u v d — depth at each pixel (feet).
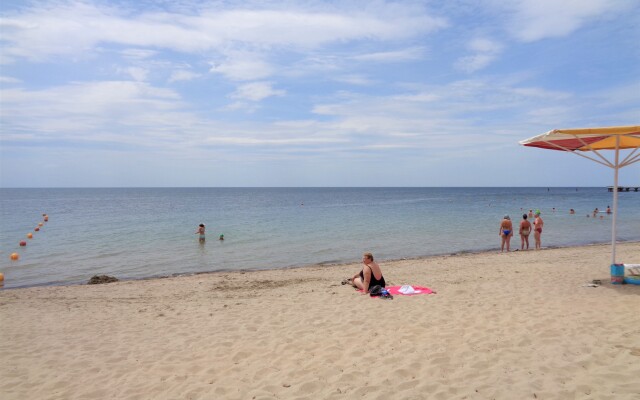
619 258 45.42
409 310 25.27
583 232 83.10
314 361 17.87
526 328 20.81
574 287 29.58
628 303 24.41
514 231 85.61
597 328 20.27
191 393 15.43
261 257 58.39
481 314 23.71
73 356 19.61
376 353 18.43
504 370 16.02
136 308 28.76
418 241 72.23
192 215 140.97
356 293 30.81
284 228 94.12
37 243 72.95
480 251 61.05
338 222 108.37
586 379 14.92
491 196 339.57
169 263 54.44
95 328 24.00
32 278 46.42
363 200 279.08
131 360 18.94
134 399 15.21
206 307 28.32
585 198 278.87
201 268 51.13
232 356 18.98
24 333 23.22
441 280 35.17
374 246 67.26
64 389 16.22
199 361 18.57
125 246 68.74
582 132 24.63
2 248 67.62
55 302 31.24
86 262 55.36
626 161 27.99
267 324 23.62
